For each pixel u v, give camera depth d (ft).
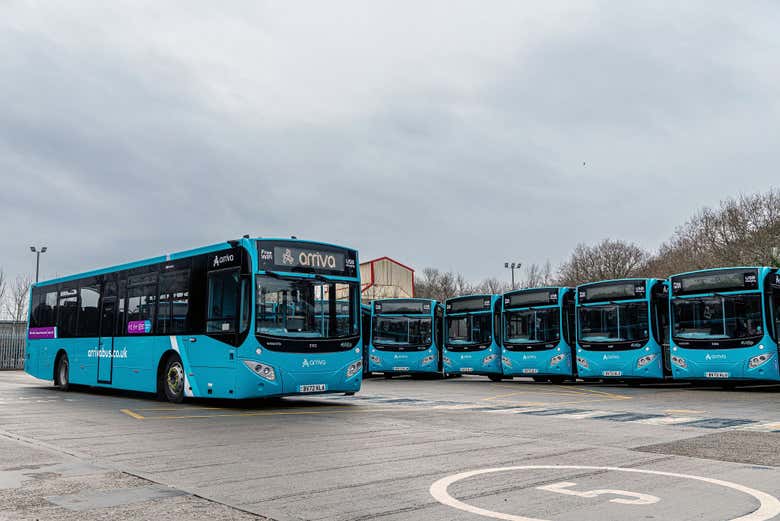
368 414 44.21
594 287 77.46
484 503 19.53
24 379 99.86
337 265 50.90
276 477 23.27
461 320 92.84
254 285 46.42
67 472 24.11
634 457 27.07
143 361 56.29
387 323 97.81
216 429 36.32
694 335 68.28
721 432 34.50
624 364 73.77
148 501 19.81
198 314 50.39
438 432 34.81
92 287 65.87
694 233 175.94
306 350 47.78
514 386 78.38
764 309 64.69
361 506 19.24
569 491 20.99
